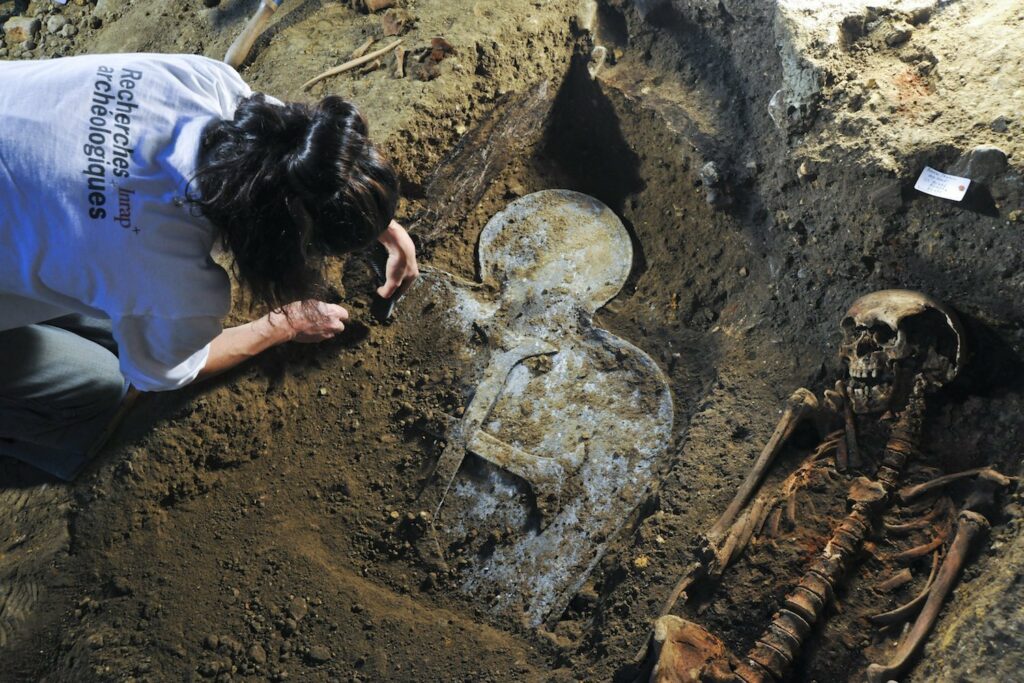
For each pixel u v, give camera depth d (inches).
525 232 111.1
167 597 87.0
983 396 83.6
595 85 115.7
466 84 105.9
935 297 86.6
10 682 81.4
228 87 62.7
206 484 94.4
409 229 106.4
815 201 93.9
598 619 85.8
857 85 90.9
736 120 104.0
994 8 93.2
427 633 88.3
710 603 80.7
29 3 136.3
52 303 64.1
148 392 93.6
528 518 94.8
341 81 108.0
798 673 76.5
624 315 106.0
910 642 71.1
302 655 86.4
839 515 82.1
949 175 83.0
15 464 94.3
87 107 55.9
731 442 90.6
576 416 99.3
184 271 57.7
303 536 94.2
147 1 129.6
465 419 99.4
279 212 50.8
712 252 105.1
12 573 87.2
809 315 95.5
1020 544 70.2
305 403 101.6
